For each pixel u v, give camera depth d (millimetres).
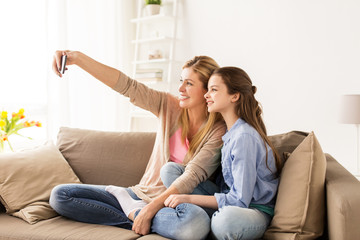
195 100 1751
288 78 3213
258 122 1646
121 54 3875
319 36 3051
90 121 3459
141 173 1933
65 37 3096
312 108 3107
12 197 1681
